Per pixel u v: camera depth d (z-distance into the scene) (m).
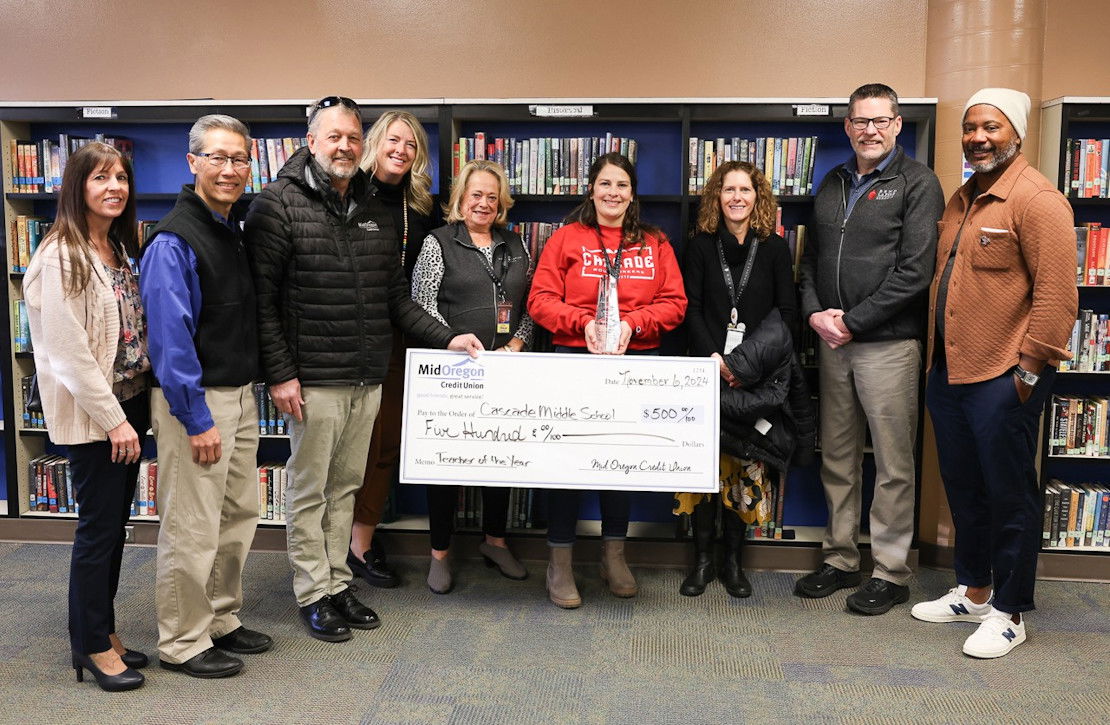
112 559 2.68
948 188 3.71
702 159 3.70
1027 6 3.57
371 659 2.85
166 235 2.49
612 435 3.20
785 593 3.48
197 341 2.58
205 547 2.65
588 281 3.28
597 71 4.05
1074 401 3.63
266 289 2.79
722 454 3.40
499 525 3.63
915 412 3.36
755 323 3.37
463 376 3.21
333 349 2.89
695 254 3.45
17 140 3.90
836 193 3.41
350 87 4.14
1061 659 2.87
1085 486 3.80
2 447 4.24
